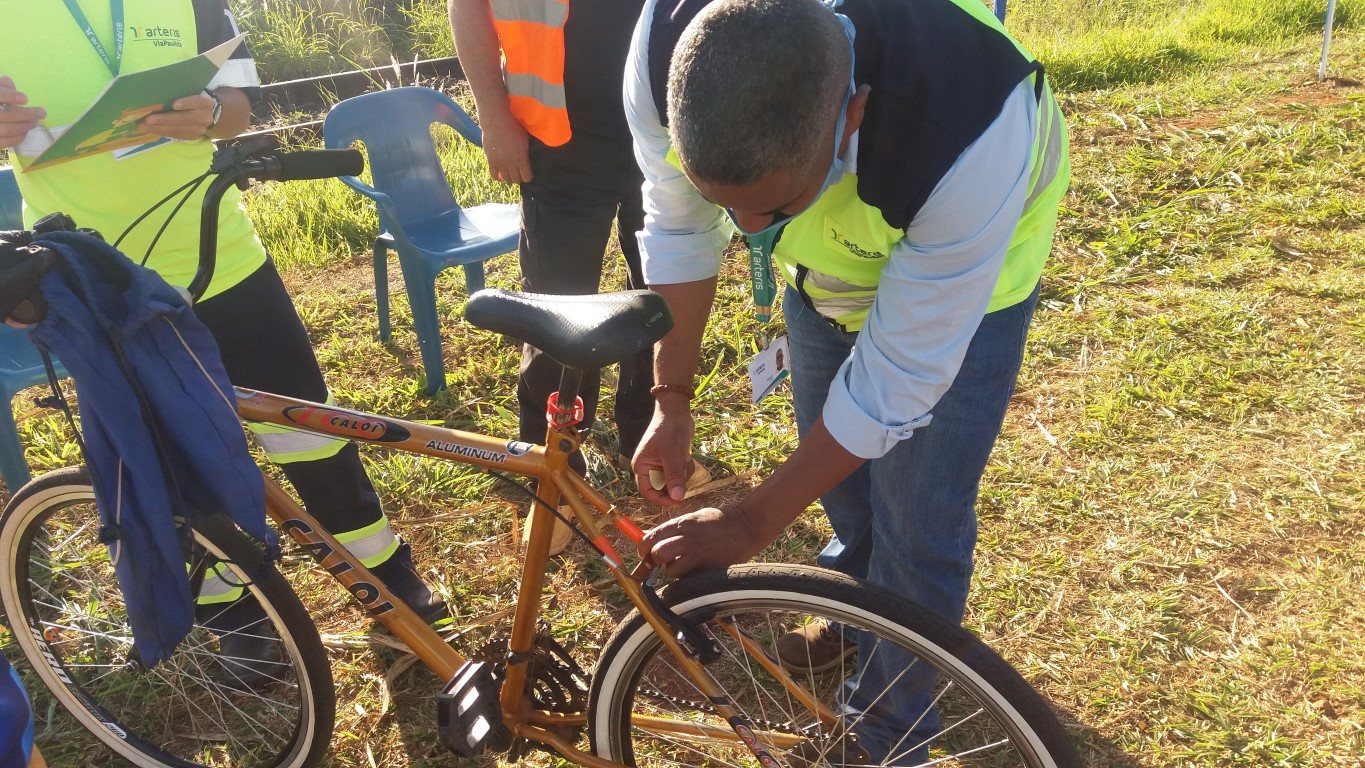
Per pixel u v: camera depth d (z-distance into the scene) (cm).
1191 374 356
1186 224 464
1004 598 267
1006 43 146
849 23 137
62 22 202
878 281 172
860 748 189
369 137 366
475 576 284
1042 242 176
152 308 156
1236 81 631
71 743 237
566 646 260
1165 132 555
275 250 477
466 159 559
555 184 268
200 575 201
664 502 198
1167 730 229
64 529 236
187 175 218
